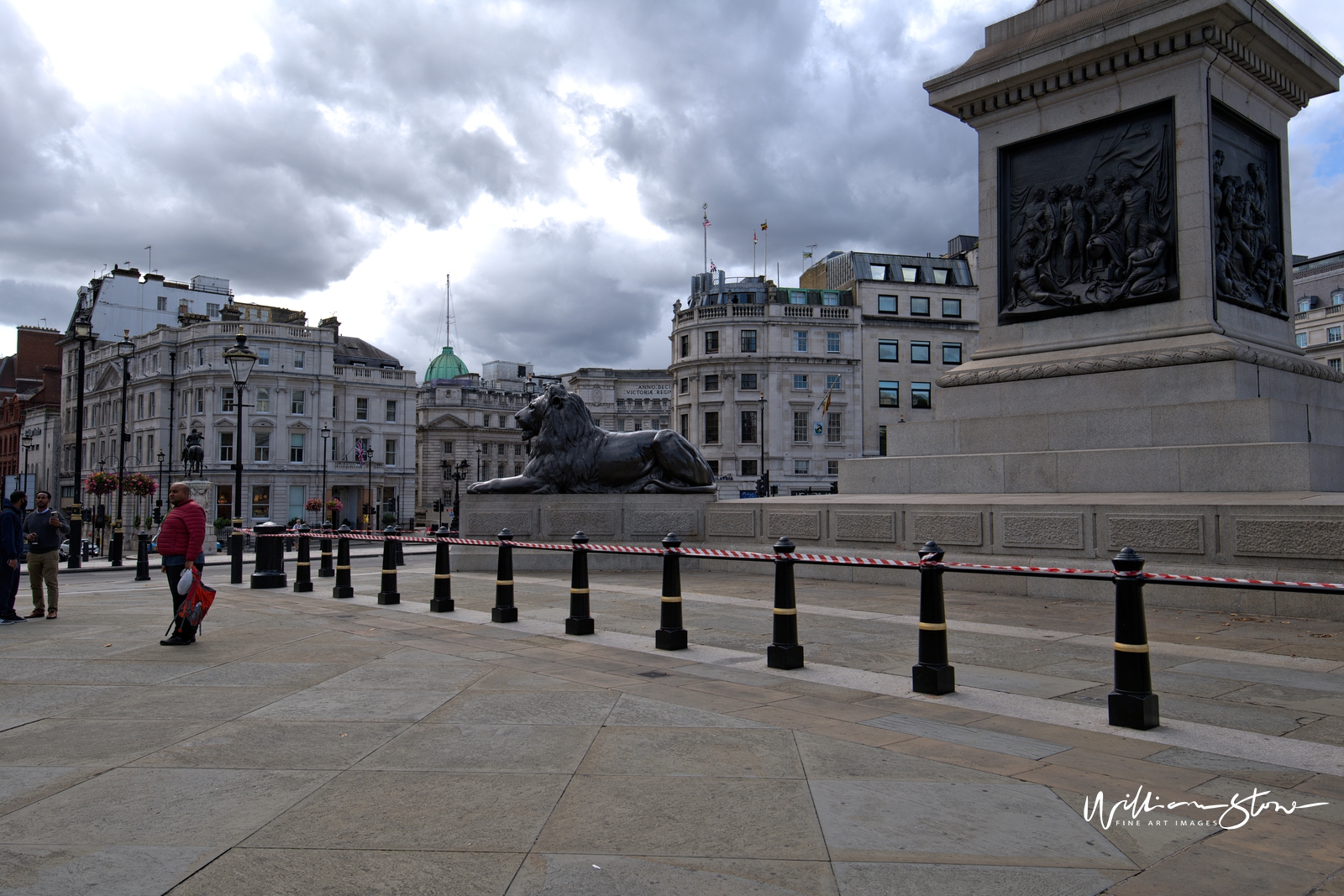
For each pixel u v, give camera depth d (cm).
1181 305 1697
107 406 9225
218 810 473
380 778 524
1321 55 1831
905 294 8531
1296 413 1581
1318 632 1034
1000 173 1962
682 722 646
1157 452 1544
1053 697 727
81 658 924
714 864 404
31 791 505
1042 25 1917
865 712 677
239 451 2895
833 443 8169
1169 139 1722
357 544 4694
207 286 9869
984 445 1870
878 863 405
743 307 8181
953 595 1438
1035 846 425
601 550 1038
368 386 8962
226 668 860
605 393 13500
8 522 1241
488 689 757
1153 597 1273
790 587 846
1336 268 7356
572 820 458
